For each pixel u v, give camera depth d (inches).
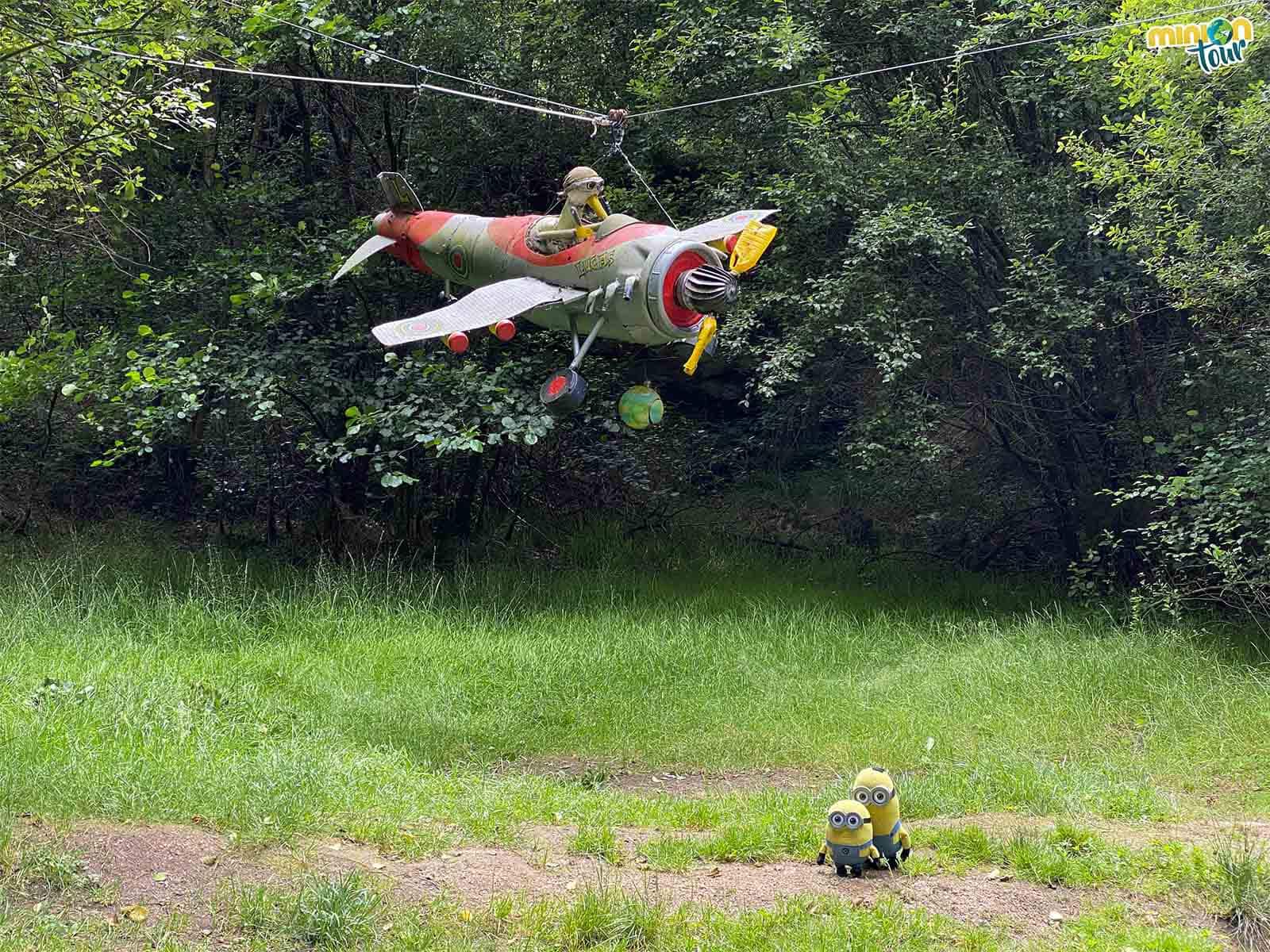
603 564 503.2
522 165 497.0
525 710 323.3
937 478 508.7
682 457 579.5
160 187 498.3
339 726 292.5
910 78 419.8
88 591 402.3
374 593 425.1
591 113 468.4
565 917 173.8
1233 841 208.1
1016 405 466.3
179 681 302.4
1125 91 386.3
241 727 274.8
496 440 401.4
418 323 224.7
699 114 456.1
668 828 226.7
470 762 288.8
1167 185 366.9
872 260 412.2
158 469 567.5
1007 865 203.3
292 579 454.0
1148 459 440.5
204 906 172.6
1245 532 374.0
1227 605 397.1
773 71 425.7
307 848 195.6
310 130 542.9
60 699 269.3
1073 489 482.9
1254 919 181.3
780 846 211.3
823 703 332.5
